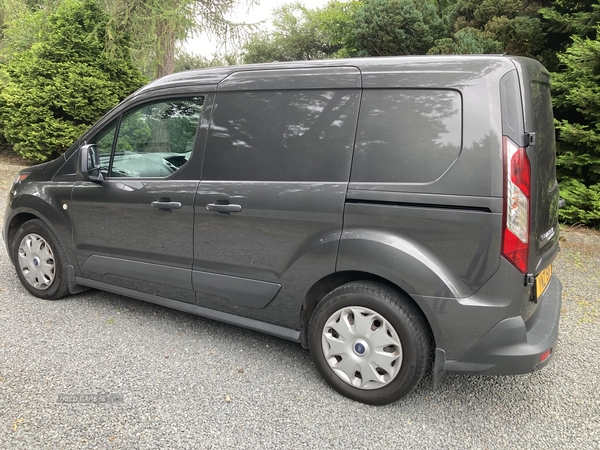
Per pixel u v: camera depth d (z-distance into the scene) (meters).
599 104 6.11
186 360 3.07
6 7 12.15
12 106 9.67
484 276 2.31
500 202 2.26
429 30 10.92
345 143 2.64
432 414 2.58
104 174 3.60
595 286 4.65
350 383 2.67
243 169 2.96
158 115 3.36
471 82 2.36
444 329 2.42
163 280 3.35
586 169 6.59
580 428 2.48
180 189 3.17
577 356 3.26
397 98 2.53
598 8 7.30
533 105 2.39
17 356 3.04
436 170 2.39
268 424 2.46
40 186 3.88
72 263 3.82
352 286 2.62
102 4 9.27
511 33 8.90
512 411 2.62
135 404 2.58
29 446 2.22
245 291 3.01
